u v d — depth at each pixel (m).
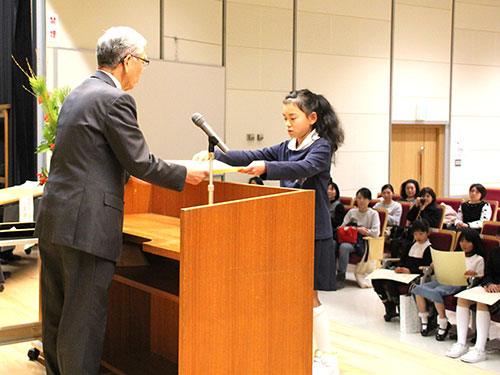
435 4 9.12
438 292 4.52
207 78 7.08
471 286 4.46
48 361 2.30
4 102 6.78
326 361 2.87
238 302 2.02
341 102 8.33
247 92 7.49
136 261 2.51
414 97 9.02
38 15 5.86
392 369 3.38
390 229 6.54
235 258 2.00
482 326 4.11
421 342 4.49
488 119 9.83
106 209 2.01
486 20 9.69
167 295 2.22
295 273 2.21
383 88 8.70
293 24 7.82
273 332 2.15
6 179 6.86
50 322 2.26
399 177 9.13
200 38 7.05
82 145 2.00
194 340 1.90
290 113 2.89
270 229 2.11
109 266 2.06
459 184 9.62
